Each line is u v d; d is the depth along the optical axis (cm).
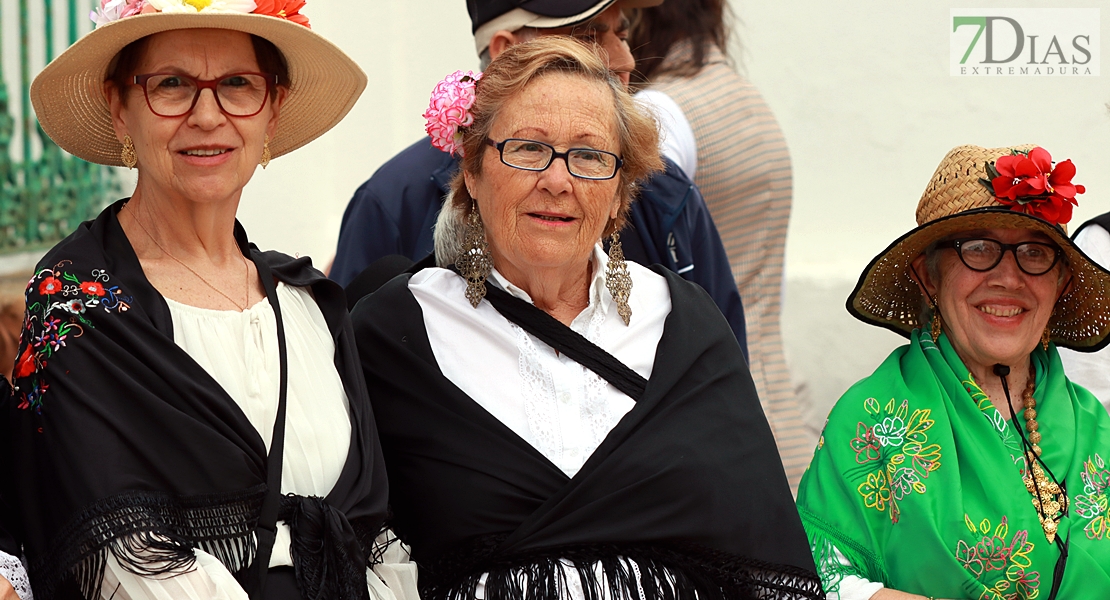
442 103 520
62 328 436
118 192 1010
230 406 448
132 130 467
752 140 766
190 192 460
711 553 512
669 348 536
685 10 771
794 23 1112
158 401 433
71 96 481
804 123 1119
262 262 496
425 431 514
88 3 970
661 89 757
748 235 775
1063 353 700
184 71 456
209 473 436
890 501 570
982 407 580
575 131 508
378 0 1106
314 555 452
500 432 508
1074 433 580
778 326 793
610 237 561
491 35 712
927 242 597
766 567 521
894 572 564
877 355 1083
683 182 680
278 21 461
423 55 1117
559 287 538
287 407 468
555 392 521
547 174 504
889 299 629
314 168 1088
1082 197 1092
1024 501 557
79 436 424
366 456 484
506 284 531
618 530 501
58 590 423
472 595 497
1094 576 550
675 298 555
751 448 534
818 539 574
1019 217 568
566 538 498
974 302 580
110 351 436
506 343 526
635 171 539
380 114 1115
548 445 513
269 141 496
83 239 461
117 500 419
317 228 1092
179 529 432
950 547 553
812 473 595
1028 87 1095
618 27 724
